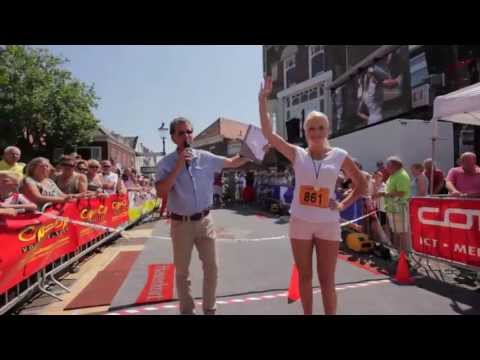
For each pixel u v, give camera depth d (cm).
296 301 428
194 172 344
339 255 680
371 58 1677
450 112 514
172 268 603
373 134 1094
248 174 1998
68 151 2922
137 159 5466
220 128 3981
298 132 2373
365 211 729
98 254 727
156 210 1636
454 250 482
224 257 679
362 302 423
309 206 289
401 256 519
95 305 425
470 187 602
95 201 713
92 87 2878
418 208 541
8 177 437
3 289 365
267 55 2977
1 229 363
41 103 2600
